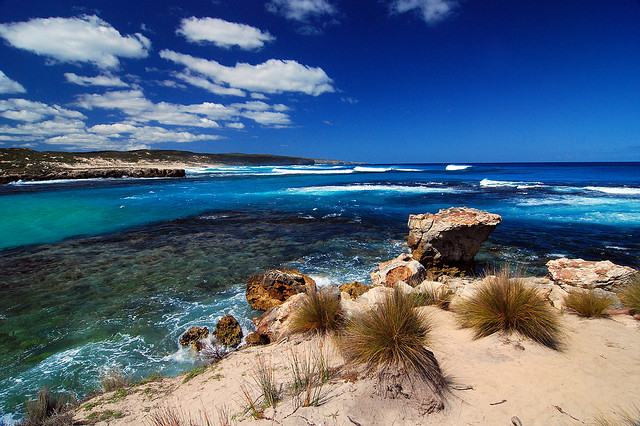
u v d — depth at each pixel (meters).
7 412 4.13
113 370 5.05
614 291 5.88
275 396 3.16
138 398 3.75
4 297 7.92
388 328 3.40
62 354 5.56
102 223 16.75
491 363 3.65
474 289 5.50
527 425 2.68
